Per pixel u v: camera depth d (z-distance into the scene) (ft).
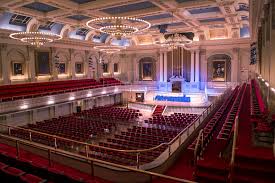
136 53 110.52
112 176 22.91
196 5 54.34
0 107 54.29
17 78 70.49
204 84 97.19
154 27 86.22
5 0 48.03
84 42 90.63
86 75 95.45
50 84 76.84
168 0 51.03
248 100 43.42
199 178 18.52
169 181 23.08
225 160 19.97
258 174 16.88
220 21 76.13
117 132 57.11
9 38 66.28
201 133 22.48
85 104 88.99
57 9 60.39
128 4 55.31
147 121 62.18
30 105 61.62
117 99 107.65
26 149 30.45
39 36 50.85
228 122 28.12
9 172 16.87
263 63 38.47
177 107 86.53
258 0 36.37
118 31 46.50
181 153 30.81
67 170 24.39
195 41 94.68
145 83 109.91
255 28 60.59
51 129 50.98
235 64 90.27
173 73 102.47
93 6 54.54
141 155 32.55
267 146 20.12
